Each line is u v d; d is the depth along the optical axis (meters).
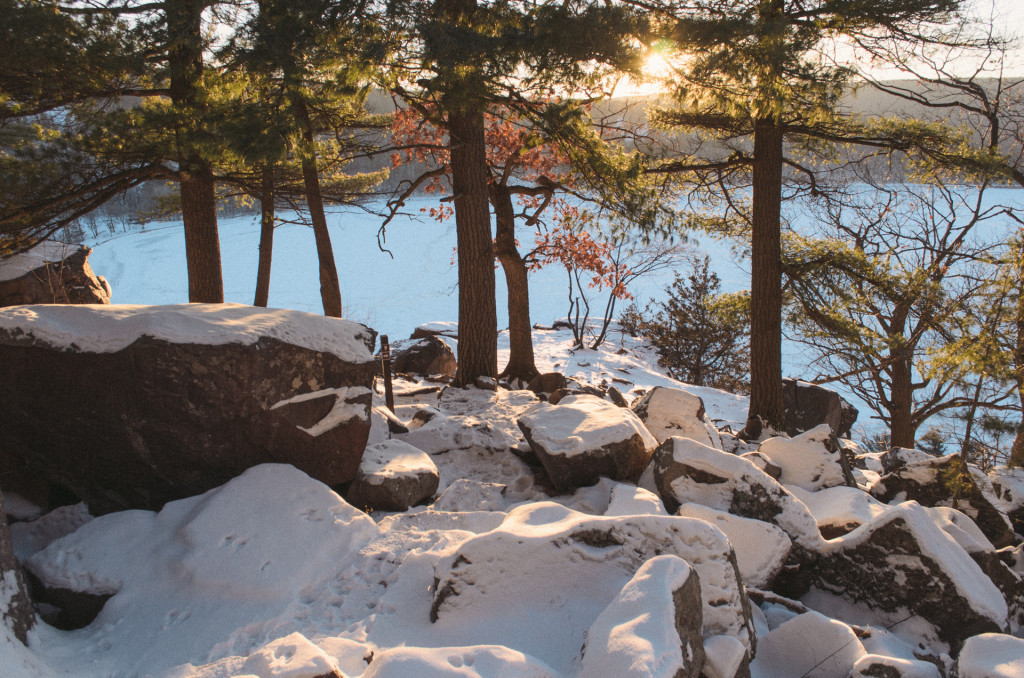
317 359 5.41
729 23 8.58
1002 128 13.23
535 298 52.25
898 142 11.35
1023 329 8.84
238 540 4.41
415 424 8.82
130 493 5.02
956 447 16.25
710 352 27.05
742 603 4.07
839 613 5.30
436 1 8.92
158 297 48.66
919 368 8.98
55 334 4.79
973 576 5.08
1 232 9.90
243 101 9.01
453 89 9.02
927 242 15.34
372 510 5.66
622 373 23.38
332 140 13.25
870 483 9.52
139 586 4.17
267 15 8.54
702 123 12.27
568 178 12.53
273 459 5.22
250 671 3.14
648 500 5.37
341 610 4.05
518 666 3.09
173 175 10.73
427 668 3.00
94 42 8.57
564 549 4.04
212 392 4.82
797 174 13.77
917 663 3.90
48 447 4.93
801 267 12.01
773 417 11.92
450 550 4.51
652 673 2.84
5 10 8.05
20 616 3.57
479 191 12.32
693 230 14.56
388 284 58.44
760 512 5.72
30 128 9.77
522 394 11.45
